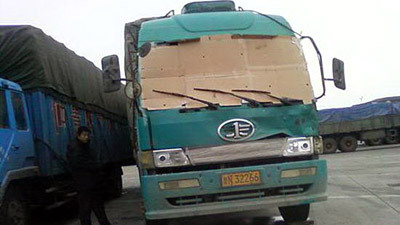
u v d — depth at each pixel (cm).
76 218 1006
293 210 737
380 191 1079
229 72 632
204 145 596
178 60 633
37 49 802
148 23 657
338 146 2941
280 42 659
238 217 850
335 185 1235
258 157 602
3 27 809
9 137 702
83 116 1035
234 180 591
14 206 705
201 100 610
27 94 799
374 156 2245
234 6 761
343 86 652
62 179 912
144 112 602
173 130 596
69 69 951
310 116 625
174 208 591
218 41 647
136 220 899
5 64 798
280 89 630
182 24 654
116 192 1294
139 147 599
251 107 610
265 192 605
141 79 620
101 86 1209
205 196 595
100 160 1108
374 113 2906
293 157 623
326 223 759
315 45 657
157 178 584
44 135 797
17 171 706
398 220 751
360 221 759
